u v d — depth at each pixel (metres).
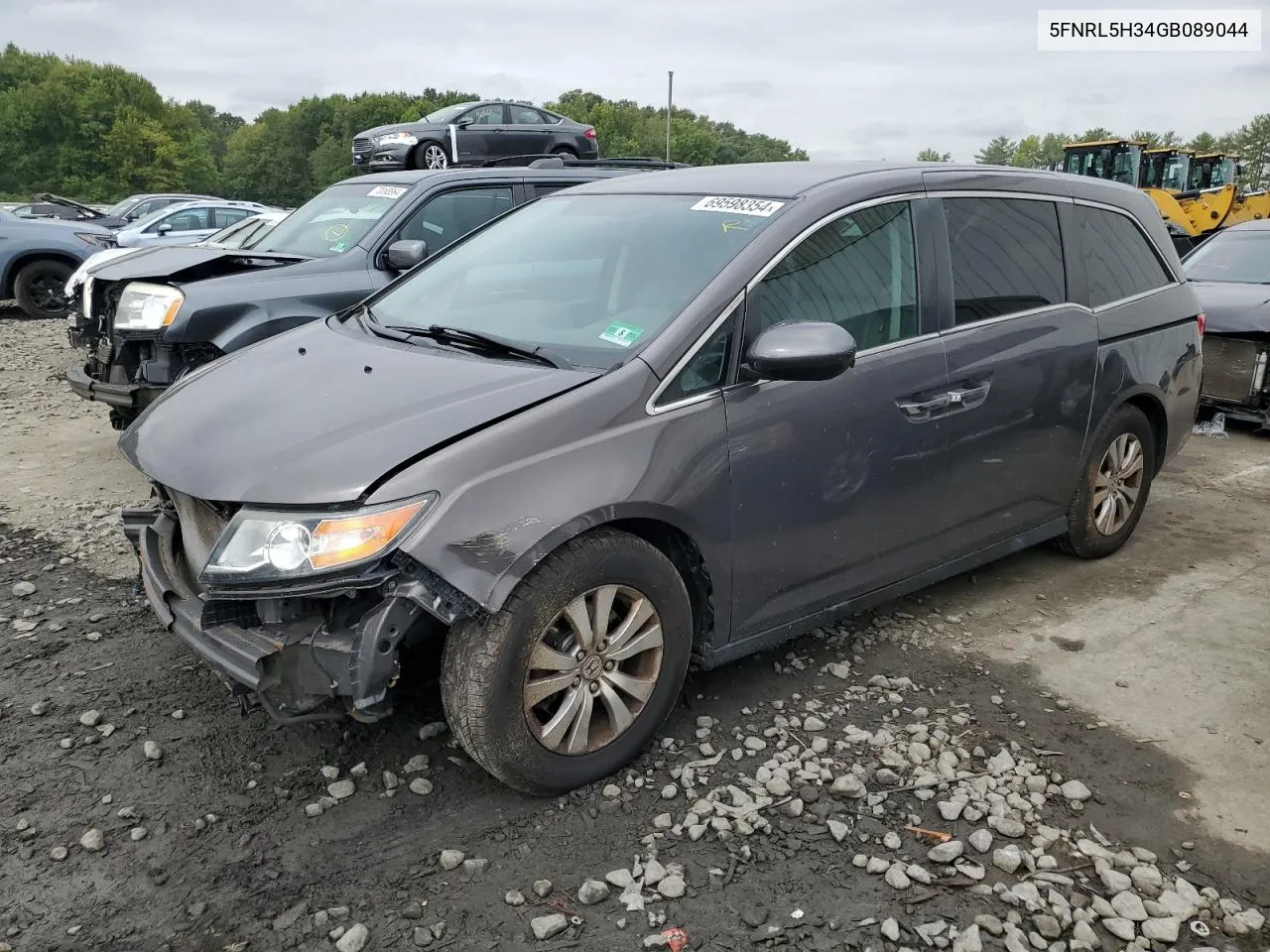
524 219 4.18
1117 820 2.84
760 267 3.18
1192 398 4.99
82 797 2.87
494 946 2.34
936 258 3.69
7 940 2.34
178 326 5.38
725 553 3.09
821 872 2.59
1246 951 2.37
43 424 7.35
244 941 2.34
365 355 3.28
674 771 2.99
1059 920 2.44
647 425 2.87
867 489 3.45
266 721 3.26
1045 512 4.32
